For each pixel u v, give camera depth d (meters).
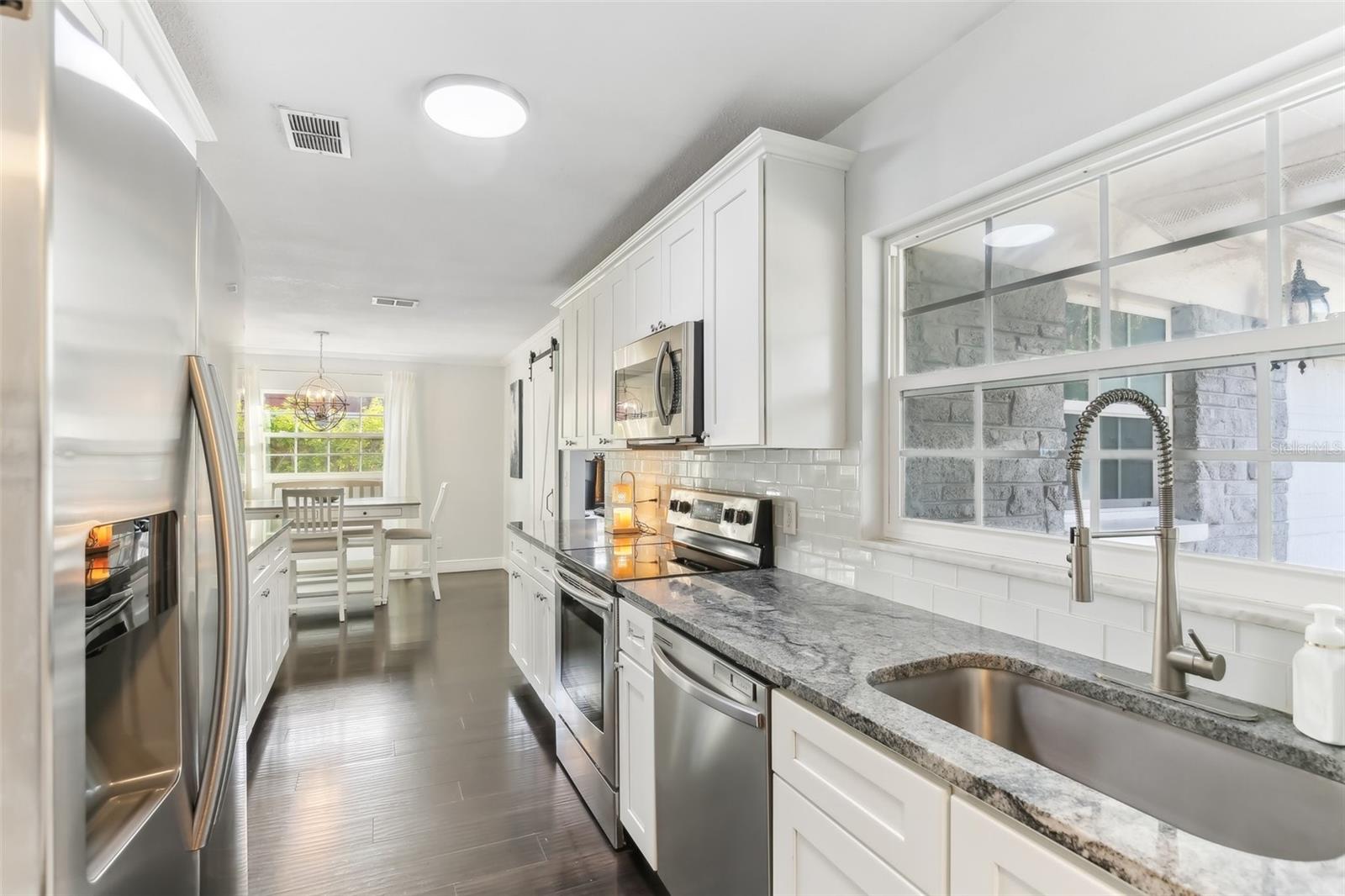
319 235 3.19
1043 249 1.67
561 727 2.74
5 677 0.59
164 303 0.85
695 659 1.66
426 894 1.92
